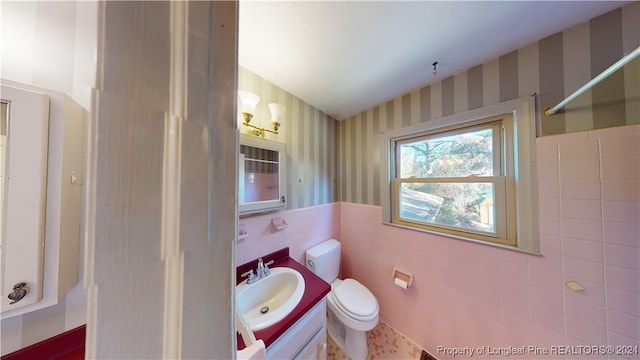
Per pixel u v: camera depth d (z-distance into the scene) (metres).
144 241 0.17
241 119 1.15
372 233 1.70
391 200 1.61
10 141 0.52
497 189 1.13
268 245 1.33
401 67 1.18
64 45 0.62
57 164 0.58
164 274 0.18
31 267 0.54
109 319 0.16
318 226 1.71
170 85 0.19
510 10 0.81
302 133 1.57
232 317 0.24
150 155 0.18
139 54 0.18
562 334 0.93
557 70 0.93
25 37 0.58
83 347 0.65
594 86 0.84
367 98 1.55
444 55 1.08
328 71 1.22
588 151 0.85
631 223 0.78
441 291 1.31
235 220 0.23
